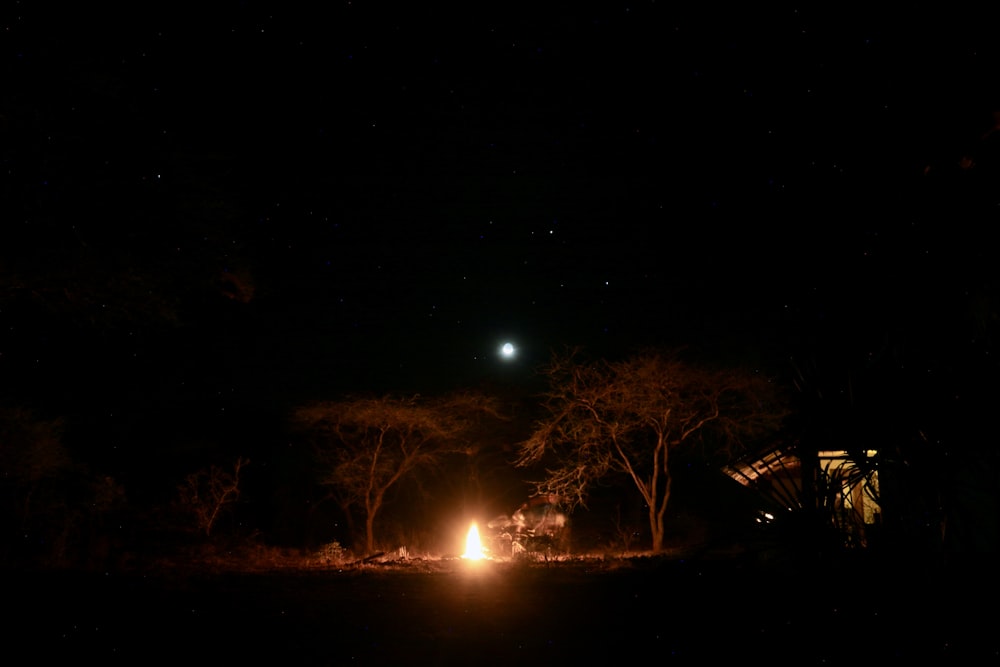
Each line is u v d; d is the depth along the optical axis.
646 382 19.55
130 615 9.80
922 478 4.30
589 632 8.17
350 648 7.65
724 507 20.33
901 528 4.38
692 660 6.27
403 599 11.52
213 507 21.86
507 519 23.12
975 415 4.20
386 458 23.20
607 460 20.70
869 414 4.62
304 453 25.03
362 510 24.39
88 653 7.43
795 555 4.84
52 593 11.74
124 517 20.02
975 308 4.82
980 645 4.02
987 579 4.11
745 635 6.25
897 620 4.26
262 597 11.79
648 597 9.89
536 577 14.47
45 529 16.78
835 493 4.79
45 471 15.04
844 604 4.47
